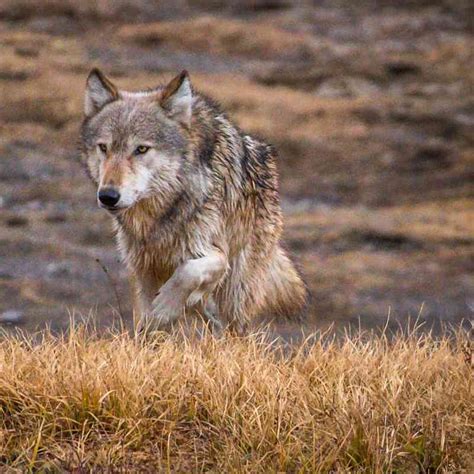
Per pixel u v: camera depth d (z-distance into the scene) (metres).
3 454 11.22
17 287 28.19
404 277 31.86
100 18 70.50
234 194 15.74
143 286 15.66
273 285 16.98
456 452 11.43
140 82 58.06
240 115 53.72
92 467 11.20
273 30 68.62
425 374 12.82
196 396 12.01
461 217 40.06
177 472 11.13
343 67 63.53
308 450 11.45
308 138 51.56
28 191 42.97
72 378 11.96
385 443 11.42
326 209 42.31
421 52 67.00
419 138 52.34
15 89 54.97
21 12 70.00
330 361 13.06
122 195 14.37
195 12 74.31
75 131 51.38
